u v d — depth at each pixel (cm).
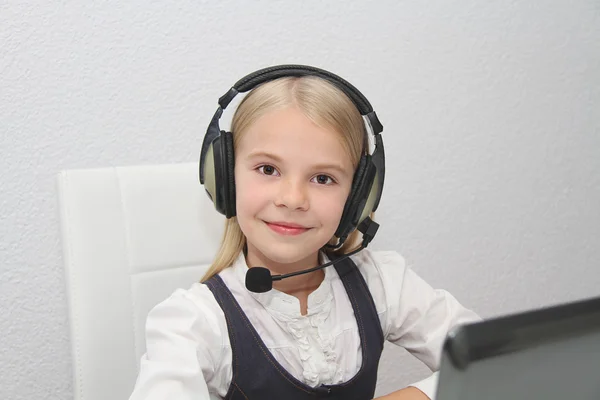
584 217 139
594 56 133
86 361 80
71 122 106
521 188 133
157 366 64
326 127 66
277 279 68
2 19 100
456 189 129
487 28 125
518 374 35
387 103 121
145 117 110
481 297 135
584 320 36
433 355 79
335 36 116
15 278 108
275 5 112
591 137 136
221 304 73
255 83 68
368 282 82
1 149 103
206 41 110
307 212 66
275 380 72
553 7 128
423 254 129
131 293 84
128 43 106
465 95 126
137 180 87
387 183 124
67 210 82
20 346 110
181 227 88
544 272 138
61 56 104
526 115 131
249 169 68
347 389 75
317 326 75
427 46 122
